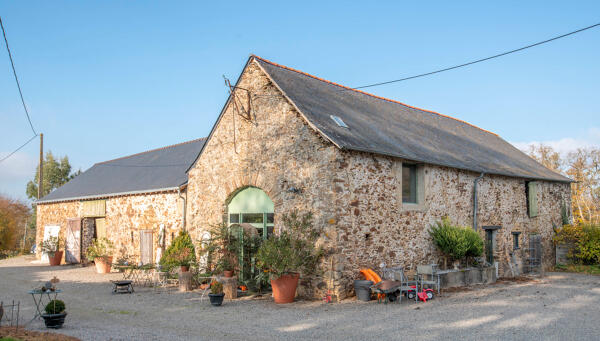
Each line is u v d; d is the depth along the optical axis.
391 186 12.38
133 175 20.58
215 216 13.91
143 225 17.47
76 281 15.36
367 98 17.28
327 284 10.86
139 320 9.12
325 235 10.98
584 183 34.34
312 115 11.90
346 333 7.81
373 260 11.62
